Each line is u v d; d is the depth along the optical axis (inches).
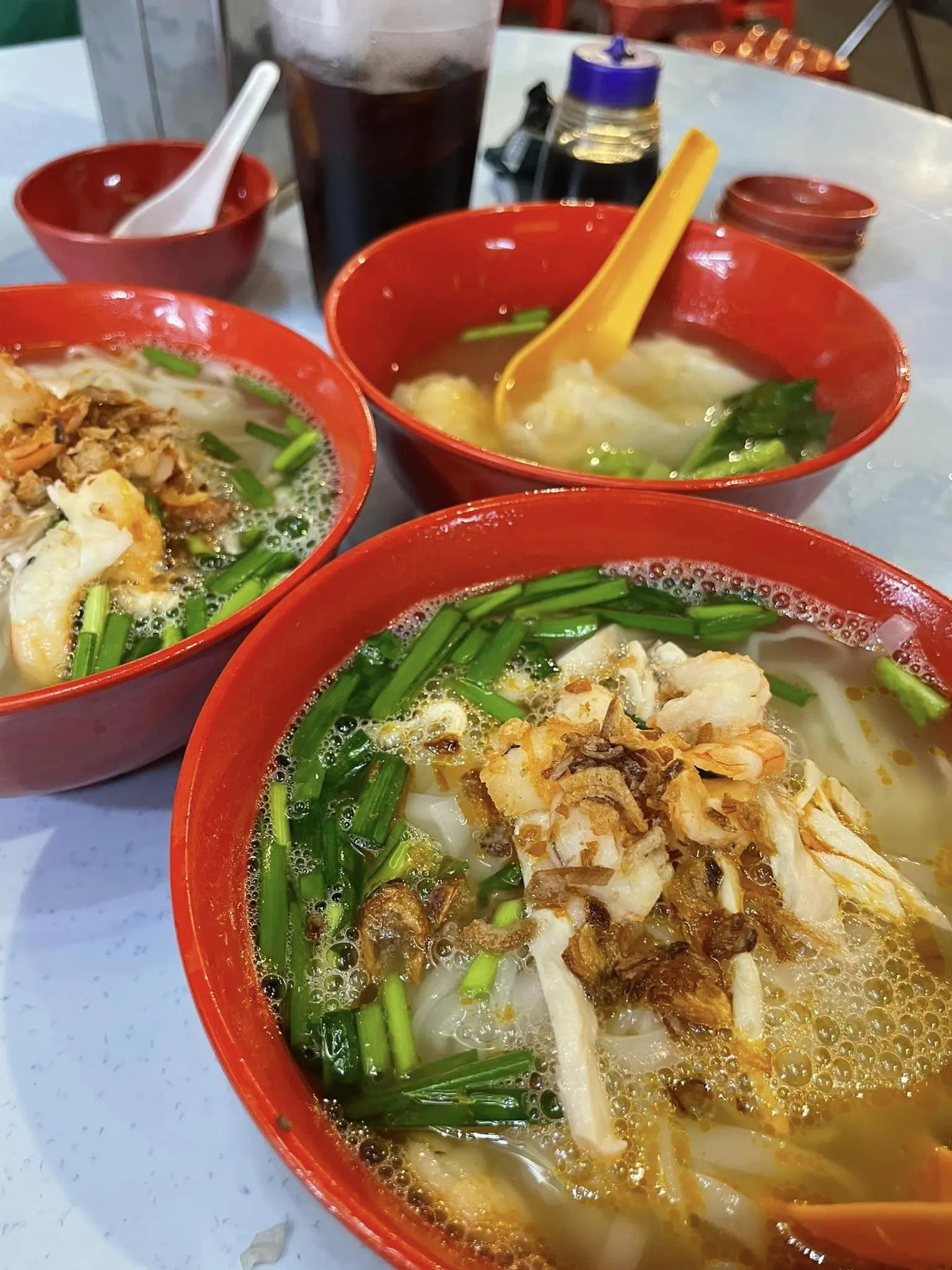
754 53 32.0
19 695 8.2
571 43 27.9
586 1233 7.2
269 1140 6.0
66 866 9.9
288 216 20.6
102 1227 7.5
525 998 8.4
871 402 13.0
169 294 14.0
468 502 11.6
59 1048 8.5
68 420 12.0
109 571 10.9
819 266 14.5
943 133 25.1
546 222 15.5
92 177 17.9
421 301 15.0
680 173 15.2
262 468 12.8
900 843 9.7
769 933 8.6
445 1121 7.6
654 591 11.3
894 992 8.4
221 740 8.4
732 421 14.2
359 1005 8.2
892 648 10.6
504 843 9.1
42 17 32.1
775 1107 7.8
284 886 8.6
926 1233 7.1
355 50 13.7
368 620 10.3
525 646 10.9
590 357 15.6
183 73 18.6
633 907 8.2
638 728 9.8
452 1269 5.7
